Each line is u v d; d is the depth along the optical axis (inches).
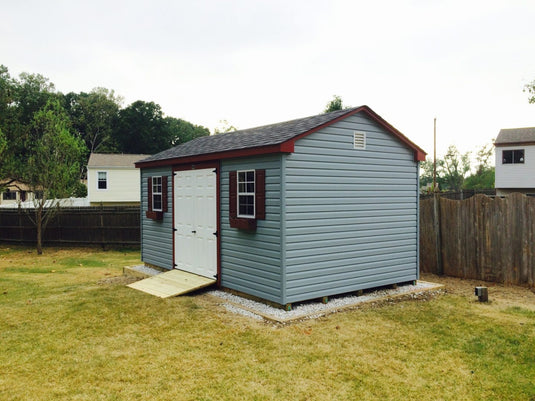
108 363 188.4
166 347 207.3
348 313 266.4
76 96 2126.0
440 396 156.7
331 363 186.5
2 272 446.9
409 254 346.0
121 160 1102.4
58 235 664.4
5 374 178.1
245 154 285.6
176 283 337.7
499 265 352.8
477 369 179.9
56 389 163.9
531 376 172.7
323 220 284.4
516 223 339.6
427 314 263.4
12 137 947.3
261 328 235.5
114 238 642.2
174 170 386.0
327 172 286.5
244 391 160.9
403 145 340.8
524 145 1058.1
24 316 263.7
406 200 343.6
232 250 313.6
